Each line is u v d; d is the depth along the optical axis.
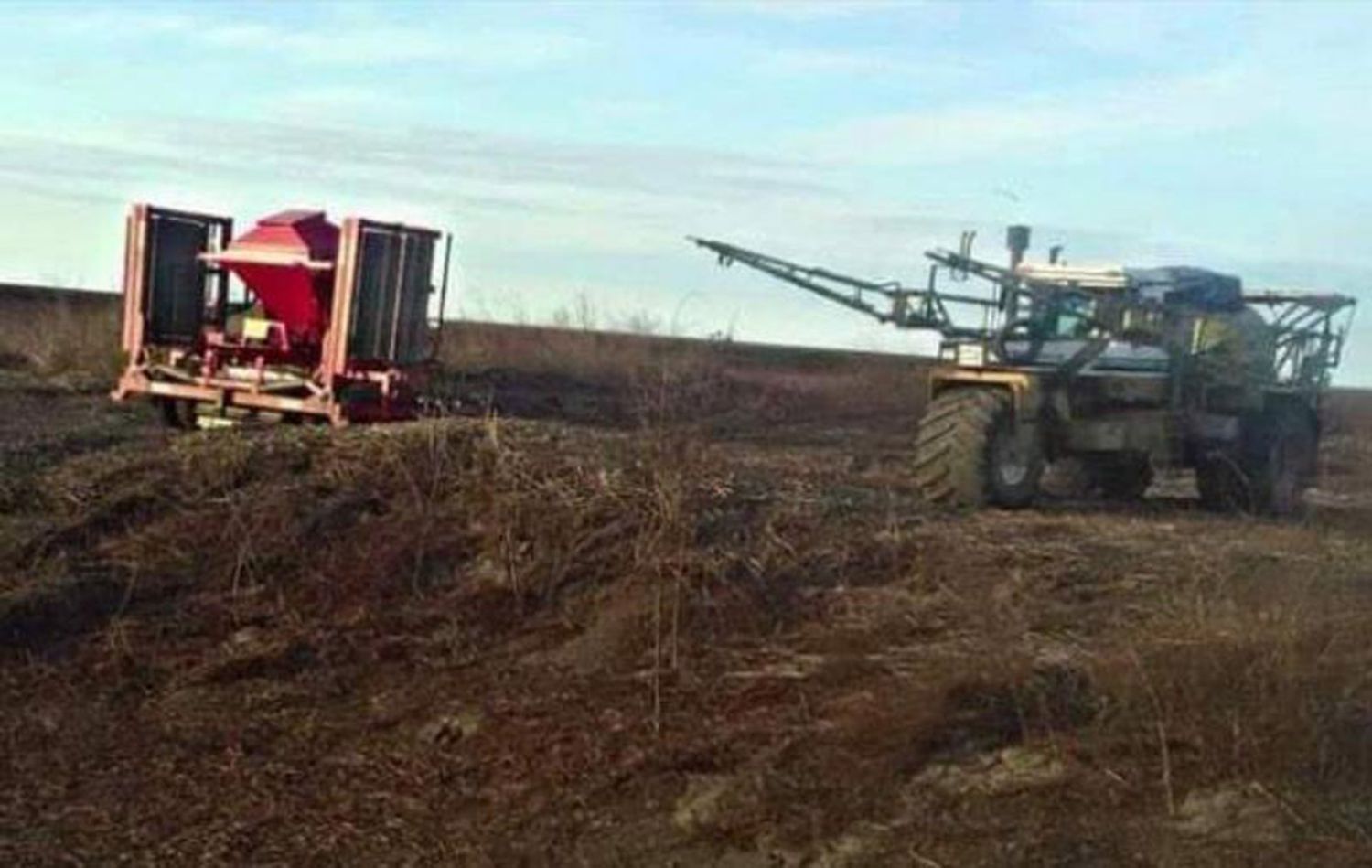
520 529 11.62
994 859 7.03
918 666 9.09
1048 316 15.59
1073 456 15.95
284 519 11.96
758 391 25.61
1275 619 8.42
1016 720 8.26
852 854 7.35
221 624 11.06
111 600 11.23
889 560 11.24
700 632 10.23
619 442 13.09
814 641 9.96
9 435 14.85
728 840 7.74
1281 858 6.68
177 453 13.30
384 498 12.33
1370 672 7.83
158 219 17.78
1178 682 8.00
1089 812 7.32
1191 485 19.14
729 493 12.08
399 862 8.06
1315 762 7.37
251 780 9.09
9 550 11.61
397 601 11.26
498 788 8.78
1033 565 11.12
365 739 9.57
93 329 24.92
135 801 8.84
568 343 28.67
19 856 8.14
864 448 19.75
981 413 14.49
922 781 7.85
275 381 16.72
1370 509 14.85
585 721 9.30
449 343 27.86
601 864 7.78
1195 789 7.32
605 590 10.88
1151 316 15.90
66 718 9.91
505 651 10.55
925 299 15.23
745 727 8.83
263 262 16.94
